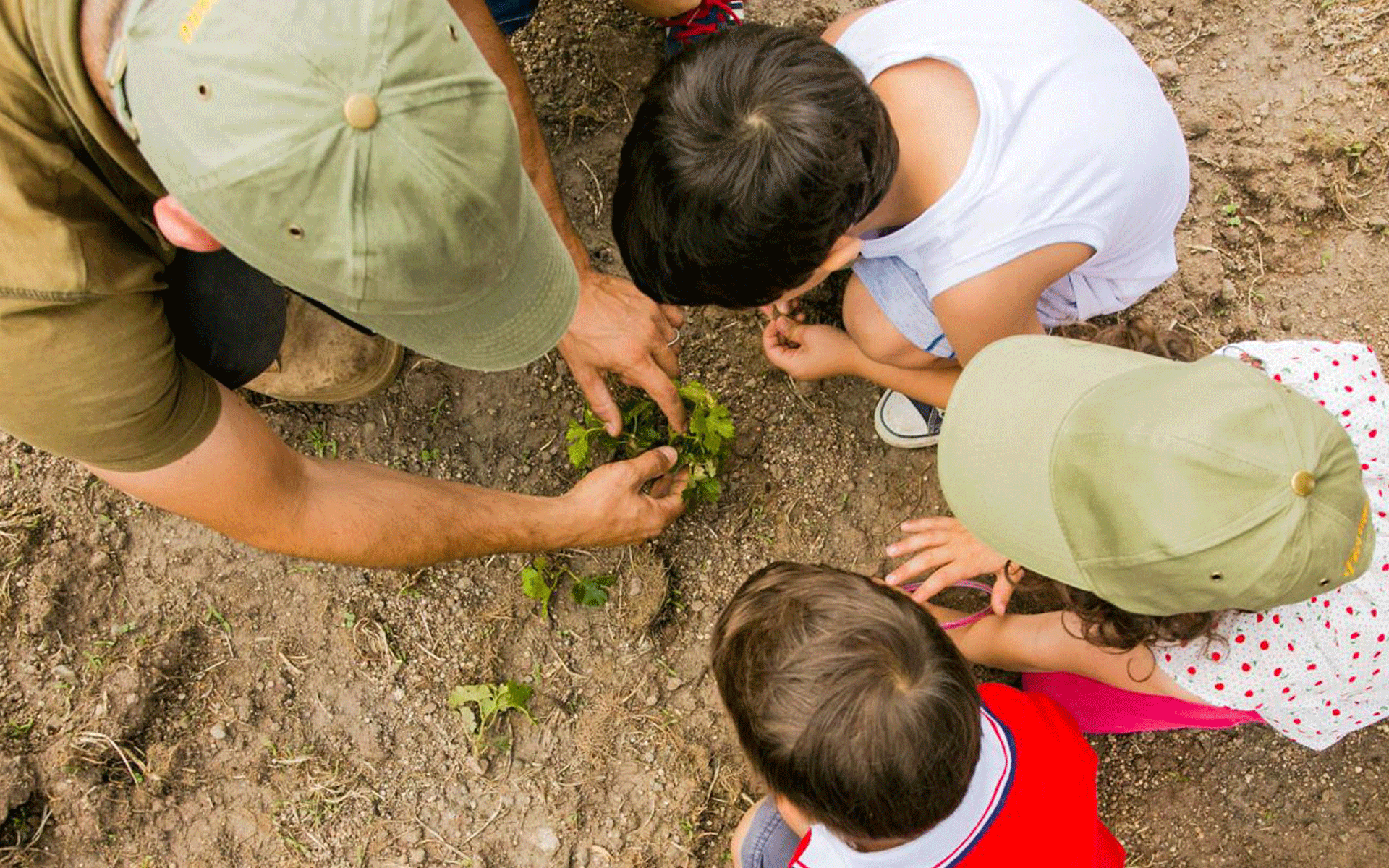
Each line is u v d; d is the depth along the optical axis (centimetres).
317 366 233
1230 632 196
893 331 228
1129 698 229
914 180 193
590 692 257
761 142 156
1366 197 272
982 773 171
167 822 243
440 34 125
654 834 249
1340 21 276
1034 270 193
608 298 235
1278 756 256
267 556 256
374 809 249
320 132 118
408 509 206
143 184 150
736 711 175
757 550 264
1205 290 268
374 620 256
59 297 143
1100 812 258
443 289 137
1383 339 268
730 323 271
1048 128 186
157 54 120
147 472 170
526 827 249
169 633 250
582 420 265
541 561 259
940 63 193
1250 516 151
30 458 252
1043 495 171
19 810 238
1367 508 163
